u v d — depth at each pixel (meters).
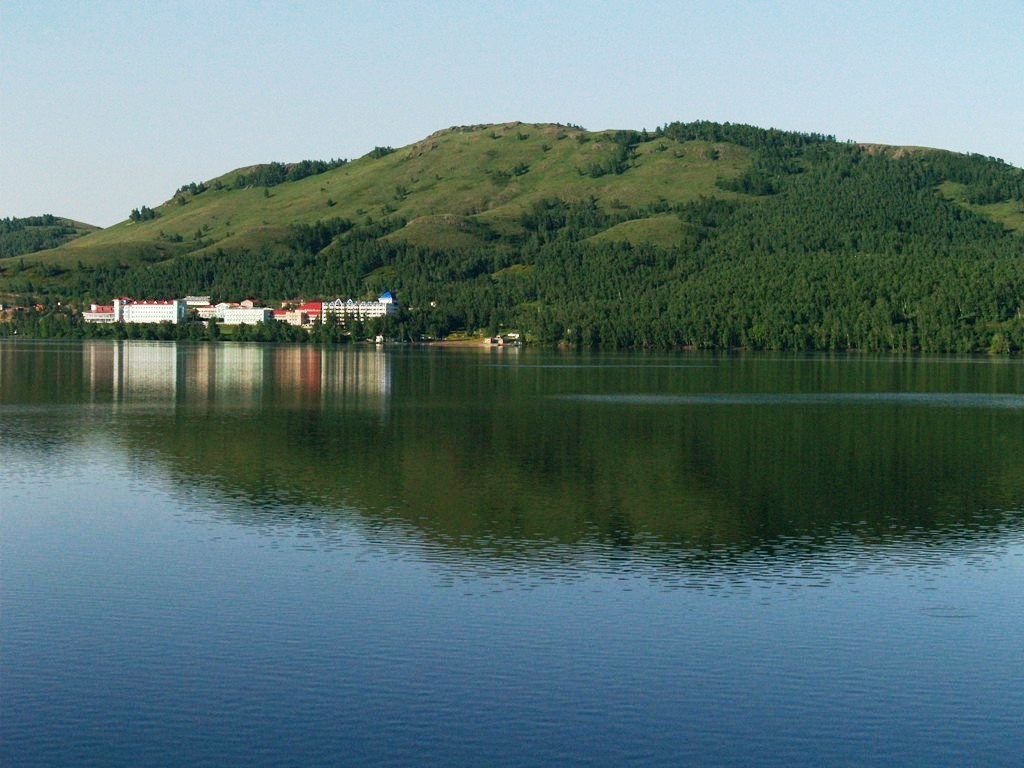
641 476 98.00
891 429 134.25
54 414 148.00
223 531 74.00
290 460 106.06
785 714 44.88
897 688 47.34
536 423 139.38
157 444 116.94
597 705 45.53
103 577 62.34
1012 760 41.34
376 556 67.56
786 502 85.69
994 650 51.69
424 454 110.75
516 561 66.75
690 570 65.12
